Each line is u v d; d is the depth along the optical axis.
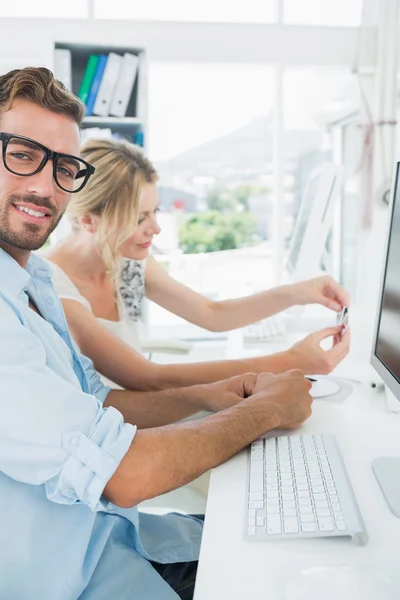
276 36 2.79
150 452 0.84
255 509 0.81
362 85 2.80
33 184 0.90
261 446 1.01
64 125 0.93
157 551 1.13
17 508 0.81
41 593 0.83
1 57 2.64
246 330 2.15
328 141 3.04
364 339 1.88
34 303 1.10
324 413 1.22
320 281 1.84
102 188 1.63
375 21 2.77
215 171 3.13
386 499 0.82
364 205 2.83
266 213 3.13
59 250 1.76
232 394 1.25
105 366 1.51
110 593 0.92
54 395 0.77
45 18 2.63
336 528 0.74
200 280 3.23
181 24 2.73
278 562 0.69
